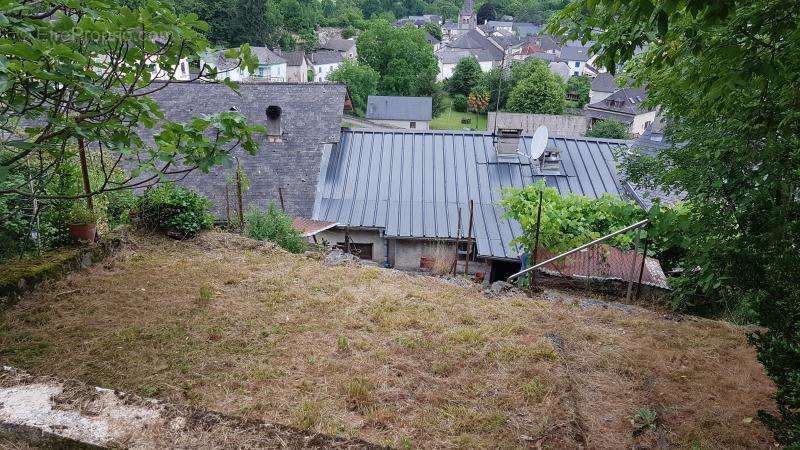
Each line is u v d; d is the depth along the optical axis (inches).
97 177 279.0
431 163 513.3
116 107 150.6
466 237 431.8
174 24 146.3
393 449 121.8
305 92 588.1
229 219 350.0
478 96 2364.7
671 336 200.2
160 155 160.6
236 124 164.1
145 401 125.1
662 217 240.1
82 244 232.8
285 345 175.5
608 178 502.6
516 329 197.0
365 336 185.3
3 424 113.1
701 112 213.2
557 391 156.3
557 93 2107.5
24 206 250.8
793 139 141.3
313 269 255.1
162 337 173.9
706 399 156.7
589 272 264.5
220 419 122.3
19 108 146.4
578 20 167.6
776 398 116.3
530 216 282.0
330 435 123.2
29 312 181.9
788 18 118.9
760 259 135.3
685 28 134.6
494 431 135.9
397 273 264.2
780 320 114.3
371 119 2085.4
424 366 167.2
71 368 151.3
